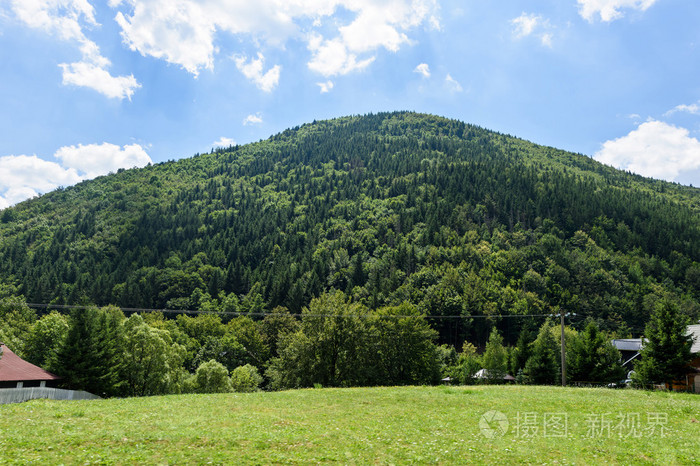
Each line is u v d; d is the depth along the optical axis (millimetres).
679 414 20750
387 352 57906
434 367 61844
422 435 15977
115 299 126750
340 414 20031
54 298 125438
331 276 141750
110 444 13352
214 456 12445
